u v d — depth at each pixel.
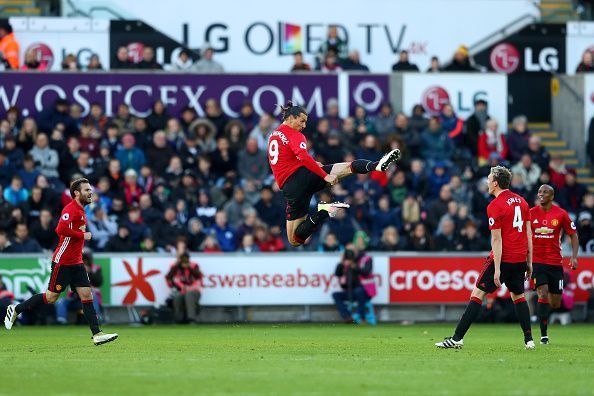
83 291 60.16
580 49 122.44
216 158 103.88
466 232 97.62
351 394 37.03
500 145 109.50
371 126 108.00
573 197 106.25
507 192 56.09
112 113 109.56
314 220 52.91
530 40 121.88
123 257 92.81
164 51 116.88
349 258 92.75
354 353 55.75
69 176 99.94
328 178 52.06
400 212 100.75
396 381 41.16
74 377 42.72
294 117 53.16
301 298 94.56
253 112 109.62
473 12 121.44
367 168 52.66
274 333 77.75
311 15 119.44
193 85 110.75
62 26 113.88
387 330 82.38
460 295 96.00
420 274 95.56
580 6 126.50
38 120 107.62
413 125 109.31
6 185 98.00
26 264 91.19
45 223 93.12
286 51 119.25
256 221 97.44
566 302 93.00
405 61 116.75
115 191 99.19
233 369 46.09
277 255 94.38
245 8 118.62
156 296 93.06
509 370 45.69
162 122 105.75
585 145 117.50
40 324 91.31
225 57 118.44
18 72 107.94
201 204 98.62
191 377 42.66
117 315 93.31
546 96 121.56
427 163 107.69
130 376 43.09
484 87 114.75
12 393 37.69
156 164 102.38
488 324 93.12
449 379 41.94
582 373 44.53
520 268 56.56
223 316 94.62
